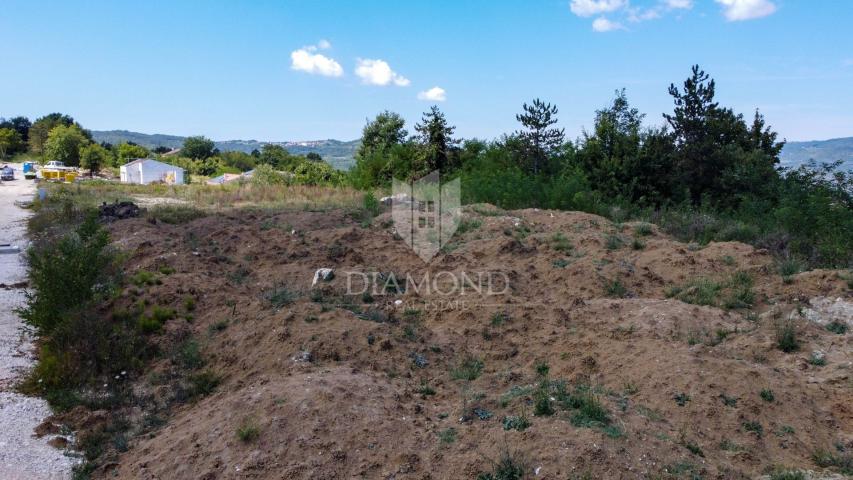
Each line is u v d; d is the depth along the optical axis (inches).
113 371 244.2
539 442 153.3
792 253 392.2
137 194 951.0
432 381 212.4
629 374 200.4
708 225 486.6
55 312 270.5
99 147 2444.6
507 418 168.4
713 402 178.1
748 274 309.6
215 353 246.8
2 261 466.9
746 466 155.0
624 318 254.8
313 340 231.0
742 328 245.0
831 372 201.9
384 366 220.4
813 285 280.1
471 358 232.7
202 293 301.1
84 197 877.8
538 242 400.5
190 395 222.5
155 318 273.3
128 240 440.8
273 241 426.6
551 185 631.8
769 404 179.2
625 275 321.1
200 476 156.5
